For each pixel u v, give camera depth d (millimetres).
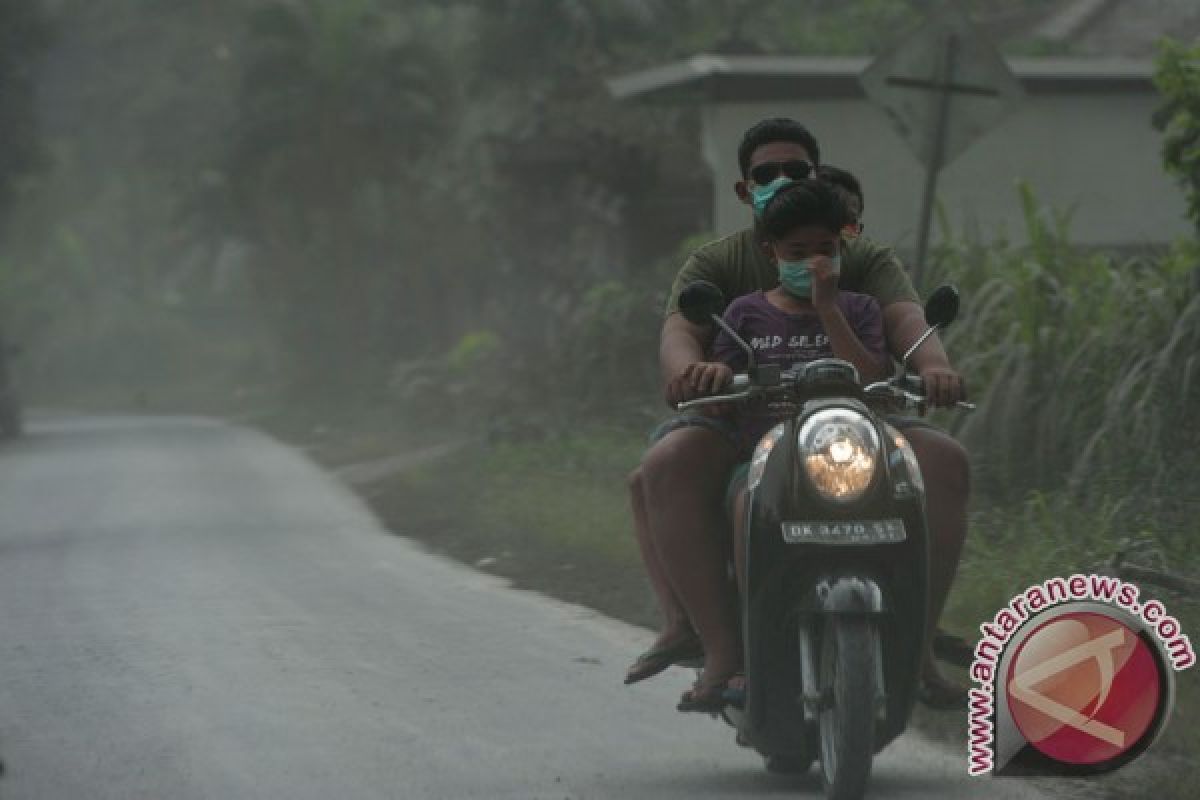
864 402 15805
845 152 56812
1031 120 56344
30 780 17922
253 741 19453
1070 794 16375
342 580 33188
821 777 17484
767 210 16406
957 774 17219
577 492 40938
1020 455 30828
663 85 59188
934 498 16156
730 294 17578
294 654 25016
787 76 56688
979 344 33438
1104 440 29266
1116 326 31375
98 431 116438
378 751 18828
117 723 20609
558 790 17047
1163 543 25500
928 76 30484
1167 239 56812
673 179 81875
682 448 16359
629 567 31703
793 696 15953
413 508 46188
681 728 19812
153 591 32500
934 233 56156
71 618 29312
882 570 15172
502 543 37062
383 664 24047
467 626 27109
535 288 88062
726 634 16391
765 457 15461
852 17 96188
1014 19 93812
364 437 79875
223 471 66500
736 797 16672
